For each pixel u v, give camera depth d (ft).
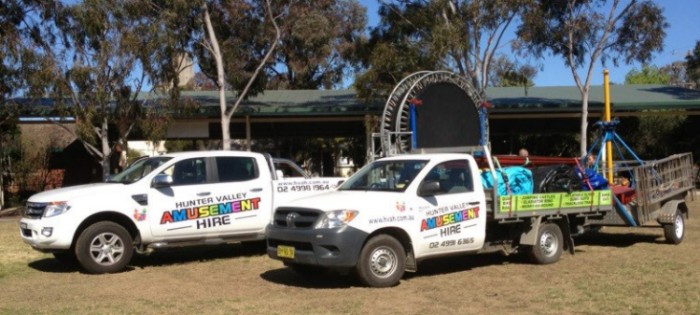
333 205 29.68
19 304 28.02
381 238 30.22
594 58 83.76
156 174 37.01
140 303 28.07
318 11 91.20
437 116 50.52
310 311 26.09
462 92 52.21
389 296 28.63
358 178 34.27
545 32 81.66
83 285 32.24
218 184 38.34
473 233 33.14
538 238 36.70
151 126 72.18
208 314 25.88
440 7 74.84
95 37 67.67
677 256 39.52
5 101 72.84
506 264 37.09
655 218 45.21
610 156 48.29
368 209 29.76
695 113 96.48
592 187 41.22
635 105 90.27
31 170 101.76
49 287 31.81
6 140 89.04
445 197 32.37
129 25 68.13
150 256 41.83
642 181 43.91
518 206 35.40
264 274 35.12
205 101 92.02
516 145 121.39
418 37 79.41
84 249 34.71
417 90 49.75
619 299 27.37
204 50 78.38
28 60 67.36
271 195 39.73
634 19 82.28
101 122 72.18
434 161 32.73
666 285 30.19
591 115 94.02
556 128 104.78
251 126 100.42
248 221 38.86
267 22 80.38
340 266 29.22
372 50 80.89
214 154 39.01
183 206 37.06
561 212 37.83
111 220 35.83
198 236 37.47
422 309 26.22
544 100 93.66
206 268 37.19
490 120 104.12
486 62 76.79
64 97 69.82
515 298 28.02
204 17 73.77
